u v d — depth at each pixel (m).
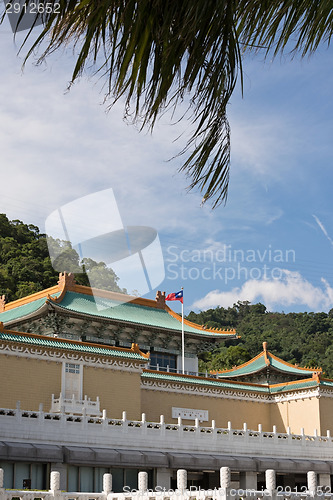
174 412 59.94
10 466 41.19
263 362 77.75
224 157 5.91
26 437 42.19
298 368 76.06
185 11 5.44
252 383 72.56
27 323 61.41
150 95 5.47
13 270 131.75
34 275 133.38
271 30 6.74
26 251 140.62
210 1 5.48
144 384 58.56
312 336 199.00
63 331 59.53
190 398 61.97
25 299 66.69
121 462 45.88
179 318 71.94
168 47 5.47
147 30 5.50
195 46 5.62
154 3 5.48
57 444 43.62
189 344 71.38
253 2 6.71
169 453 49.47
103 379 52.75
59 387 49.88
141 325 64.06
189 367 70.94
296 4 6.90
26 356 48.66
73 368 51.19
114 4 5.46
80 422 45.50
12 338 47.97
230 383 66.38
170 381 60.25
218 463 51.34
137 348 56.09
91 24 5.30
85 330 61.09
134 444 48.06
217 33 5.67
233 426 65.00
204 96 5.70
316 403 65.69
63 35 5.15
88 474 45.12
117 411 52.69
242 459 53.19
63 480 42.88
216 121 5.76
